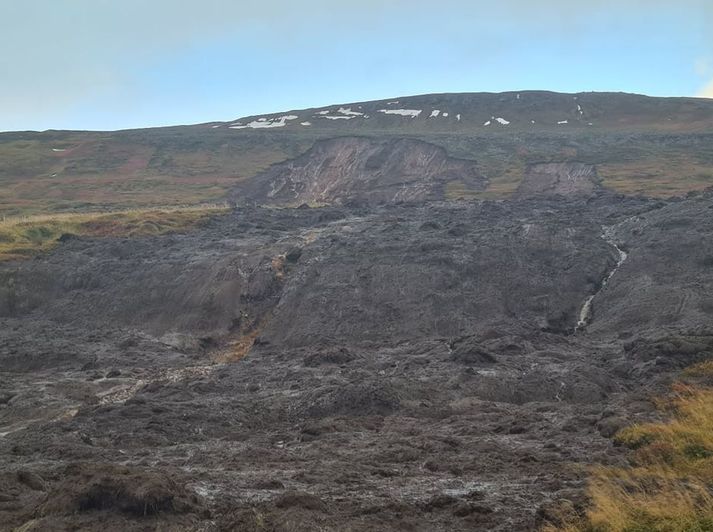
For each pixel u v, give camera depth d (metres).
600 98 144.38
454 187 87.88
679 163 92.06
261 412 23.92
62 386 29.20
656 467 14.36
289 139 120.19
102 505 12.19
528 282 40.41
